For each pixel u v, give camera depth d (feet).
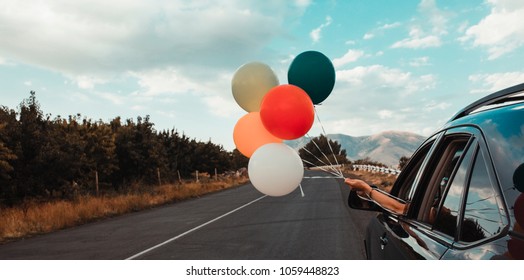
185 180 145.79
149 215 53.83
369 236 12.75
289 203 58.54
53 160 70.23
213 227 38.65
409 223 9.43
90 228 42.80
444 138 8.89
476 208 6.23
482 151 6.35
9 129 67.82
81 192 76.02
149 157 116.26
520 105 6.16
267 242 29.78
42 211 51.83
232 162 231.91
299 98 13.91
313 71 15.28
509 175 5.51
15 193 67.05
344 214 43.91
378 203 10.70
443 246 6.80
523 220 5.05
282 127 13.88
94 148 98.73
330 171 11.81
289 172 14.01
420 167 10.38
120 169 111.86
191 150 174.09
